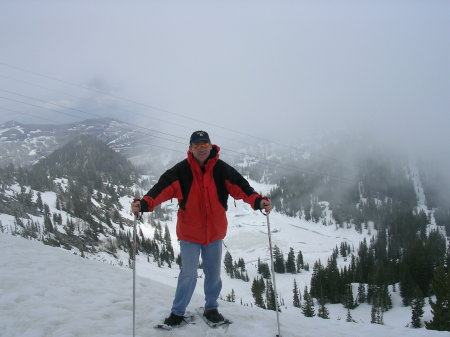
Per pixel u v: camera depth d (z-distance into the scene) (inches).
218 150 202.4
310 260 6437.0
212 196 197.6
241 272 5383.9
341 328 313.0
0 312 235.5
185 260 199.5
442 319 1493.6
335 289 3203.7
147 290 317.4
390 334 296.5
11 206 6515.8
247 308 301.0
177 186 195.0
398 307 2768.2
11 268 342.6
